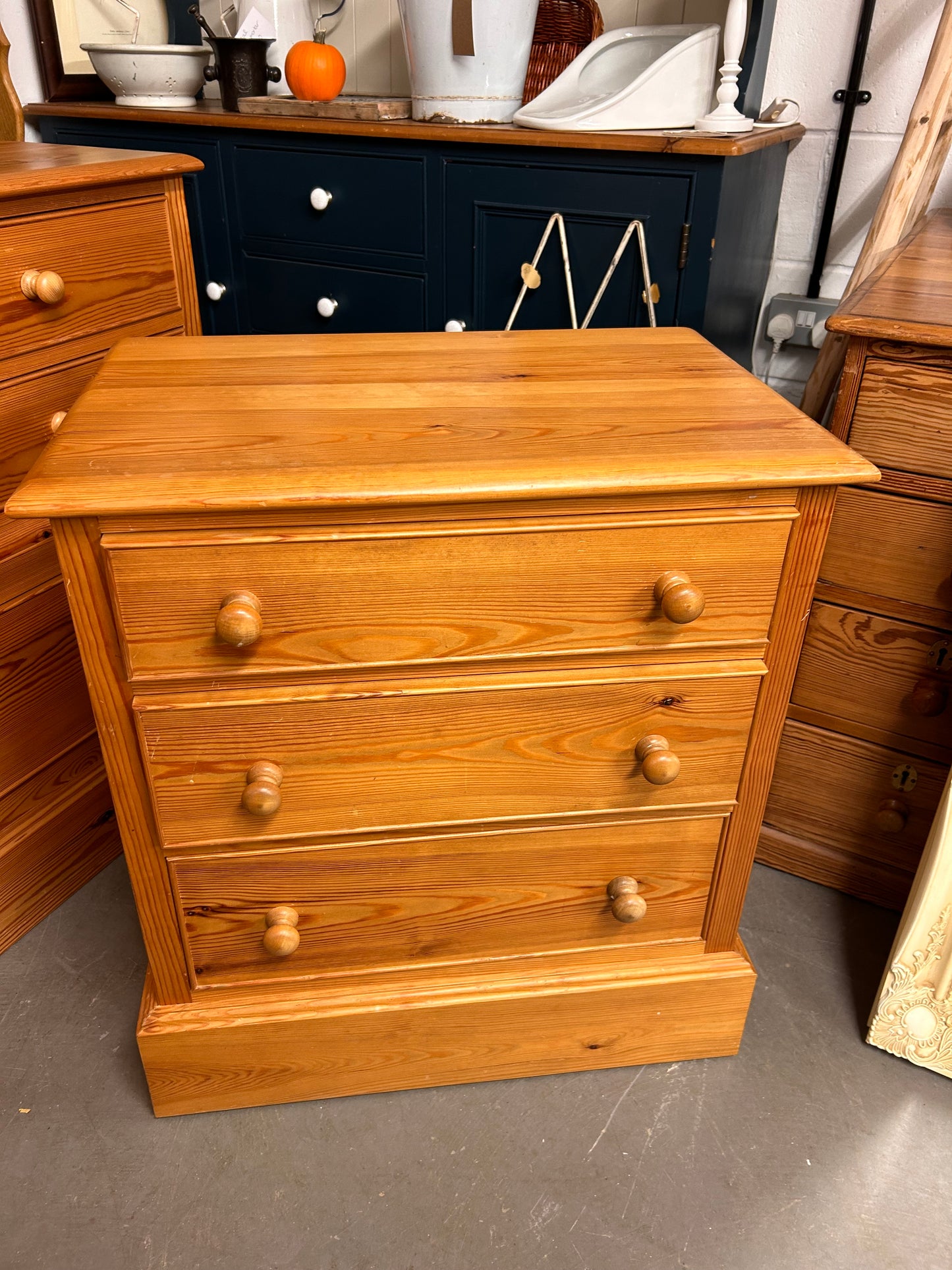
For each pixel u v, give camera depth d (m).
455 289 1.77
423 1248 0.99
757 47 1.60
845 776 1.36
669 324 1.59
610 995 1.10
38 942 1.31
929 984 1.14
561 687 0.91
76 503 0.74
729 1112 1.13
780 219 1.90
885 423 1.13
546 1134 1.10
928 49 1.67
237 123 1.80
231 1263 0.97
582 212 1.57
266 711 0.87
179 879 0.96
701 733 0.97
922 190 1.58
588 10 1.81
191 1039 1.04
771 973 1.30
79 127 2.04
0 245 1.07
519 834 1.00
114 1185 1.04
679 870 1.06
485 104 1.68
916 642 1.23
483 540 0.82
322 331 1.96
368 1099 1.14
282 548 0.80
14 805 1.28
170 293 1.34
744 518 0.85
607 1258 0.98
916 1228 1.02
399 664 0.87
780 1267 0.98
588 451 0.83
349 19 2.18
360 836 0.97
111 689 0.86
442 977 1.09
